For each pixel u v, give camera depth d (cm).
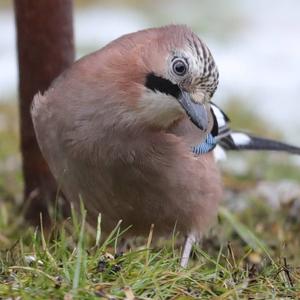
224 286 787
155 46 880
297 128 1742
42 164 1096
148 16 2716
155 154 902
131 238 1003
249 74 2178
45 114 911
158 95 880
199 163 950
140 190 913
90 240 1027
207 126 902
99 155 890
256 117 1794
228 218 1101
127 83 880
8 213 1155
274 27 2675
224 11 2844
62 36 1064
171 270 803
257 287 793
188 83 880
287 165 1436
